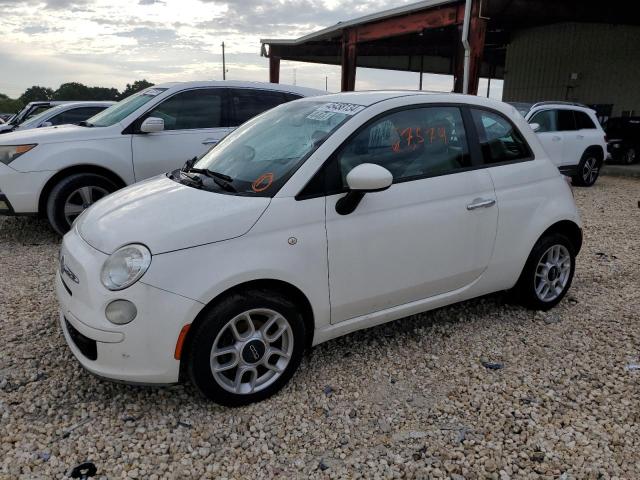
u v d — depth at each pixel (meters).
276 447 2.69
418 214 3.39
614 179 13.43
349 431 2.81
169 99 6.39
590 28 19.66
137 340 2.67
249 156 3.47
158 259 2.68
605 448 2.70
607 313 4.30
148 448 2.65
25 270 5.10
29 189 5.71
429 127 3.56
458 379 3.31
